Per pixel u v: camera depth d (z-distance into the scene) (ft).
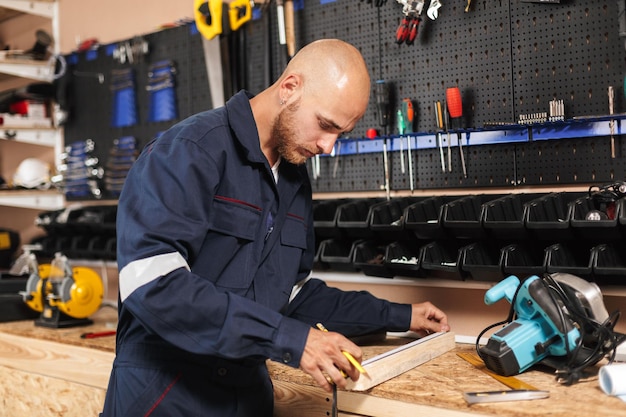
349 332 6.93
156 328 5.12
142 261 5.09
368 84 5.54
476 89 8.11
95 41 12.07
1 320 9.62
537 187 7.81
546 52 7.64
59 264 9.21
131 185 5.46
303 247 6.46
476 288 7.50
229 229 5.72
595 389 5.48
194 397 5.72
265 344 5.21
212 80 10.00
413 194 8.66
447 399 5.38
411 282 7.93
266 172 5.94
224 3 9.41
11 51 12.18
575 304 5.80
